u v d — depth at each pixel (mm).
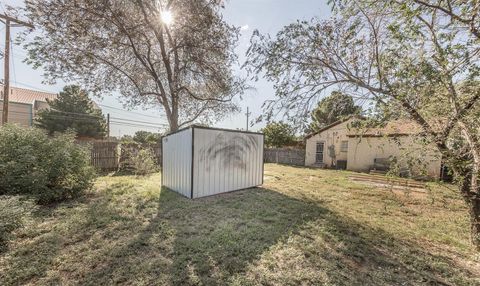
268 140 18875
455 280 2537
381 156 12109
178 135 6270
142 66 9812
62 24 7324
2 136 4613
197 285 2291
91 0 7012
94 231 3453
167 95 10570
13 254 2709
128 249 2941
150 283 2293
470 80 2377
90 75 8680
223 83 9883
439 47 2328
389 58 2637
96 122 20484
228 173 6590
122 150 10852
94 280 2312
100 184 6840
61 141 5309
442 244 3438
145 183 7262
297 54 3107
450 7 2164
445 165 3092
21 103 18609
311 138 16125
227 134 6559
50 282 2266
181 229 3633
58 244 3006
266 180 8906
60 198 4969
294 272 2555
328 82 3191
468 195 3213
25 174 4430
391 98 2709
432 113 2828
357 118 3014
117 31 8039
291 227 3838
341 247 3189
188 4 8266
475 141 2670
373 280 2475
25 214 3334
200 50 9125
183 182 5988
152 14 8336
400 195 6328
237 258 2799
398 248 3244
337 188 7363
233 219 4168
